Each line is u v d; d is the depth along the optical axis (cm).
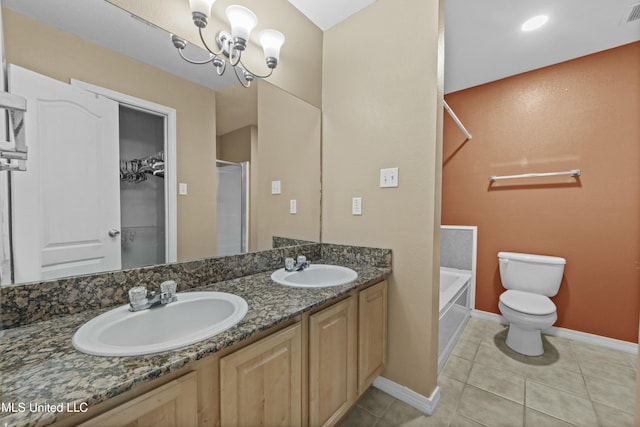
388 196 153
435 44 135
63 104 85
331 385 114
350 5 161
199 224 125
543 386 161
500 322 250
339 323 117
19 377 53
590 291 210
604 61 201
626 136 195
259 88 148
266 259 149
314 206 180
